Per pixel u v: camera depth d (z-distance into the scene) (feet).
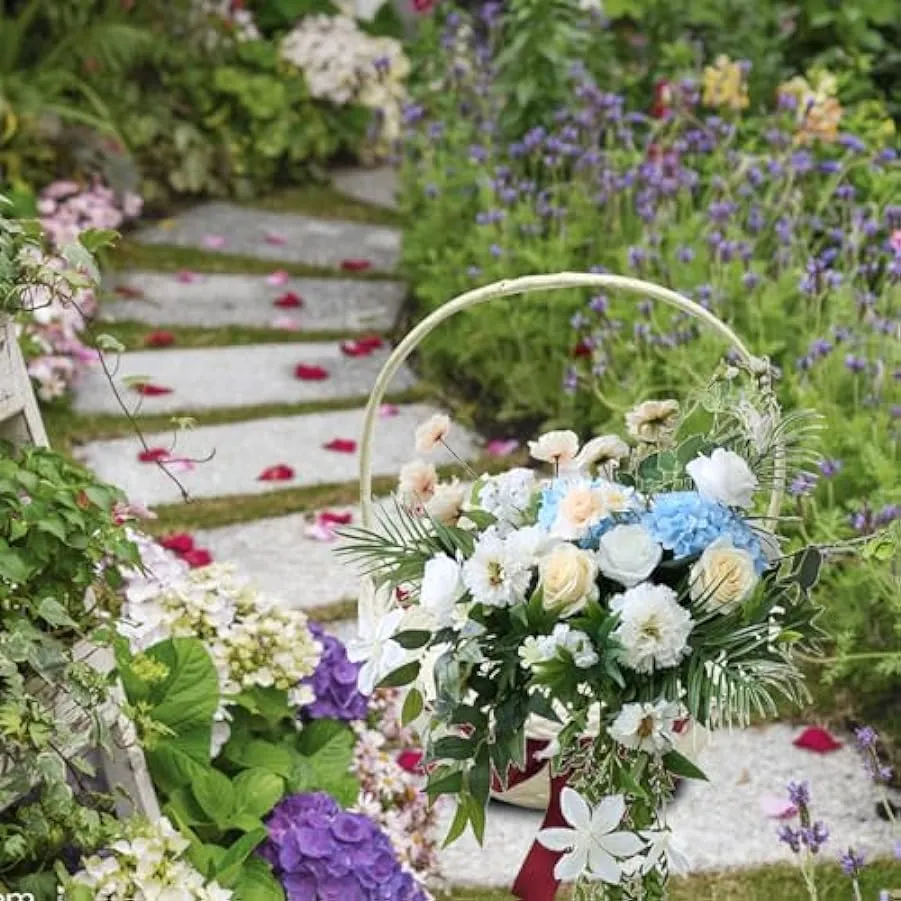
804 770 12.26
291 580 14.60
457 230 19.16
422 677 8.23
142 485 16.03
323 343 19.07
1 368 9.02
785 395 14.84
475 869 11.31
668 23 20.94
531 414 17.30
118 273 20.56
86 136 21.97
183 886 9.03
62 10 22.30
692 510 7.64
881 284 16.57
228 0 24.34
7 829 8.96
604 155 18.26
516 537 7.64
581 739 8.24
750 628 7.57
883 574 12.29
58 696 9.14
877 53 21.07
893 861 11.34
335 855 9.57
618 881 7.73
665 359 15.90
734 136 18.70
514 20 19.29
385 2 26.40
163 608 10.68
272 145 23.48
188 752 10.06
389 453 16.71
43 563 8.94
